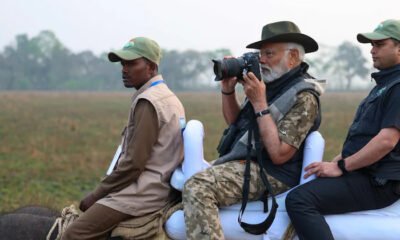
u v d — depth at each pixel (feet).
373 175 12.28
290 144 12.44
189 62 421.59
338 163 12.35
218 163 13.07
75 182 41.19
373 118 12.35
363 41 12.91
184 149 12.92
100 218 12.64
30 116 120.37
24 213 13.66
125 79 13.96
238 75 12.66
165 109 13.21
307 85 12.82
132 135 13.24
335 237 12.26
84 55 444.96
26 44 439.63
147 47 13.69
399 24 12.46
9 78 426.51
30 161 51.78
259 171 12.62
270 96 13.07
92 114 133.08
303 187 12.26
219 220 12.17
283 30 13.00
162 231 12.84
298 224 12.06
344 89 399.85
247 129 13.06
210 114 128.98
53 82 431.84
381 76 12.57
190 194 12.21
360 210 12.41
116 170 12.94
